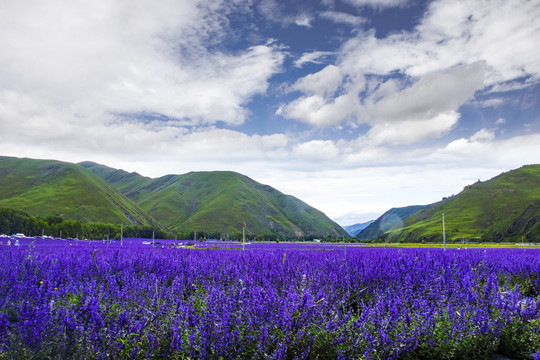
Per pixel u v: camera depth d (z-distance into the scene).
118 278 12.75
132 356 6.21
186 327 7.04
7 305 8.43
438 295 10.09
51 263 14.55
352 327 7.21
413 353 7.20
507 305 8.55
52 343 6.43
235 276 12.73
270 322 7.04
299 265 14.00
